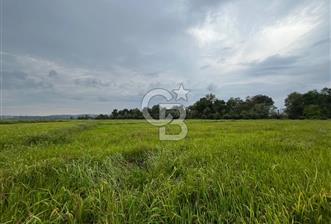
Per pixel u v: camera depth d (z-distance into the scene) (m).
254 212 3.64
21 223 3.29
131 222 3.51
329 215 3.28
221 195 3.99
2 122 40.69
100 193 4.10
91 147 9.21
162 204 3.88
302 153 7.13
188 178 4.75
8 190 4.16
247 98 91.94
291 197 3.67
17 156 7.02
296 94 84.69
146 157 7.37
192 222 3.78
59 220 3.45
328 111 77.38
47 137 12.77
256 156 6.75
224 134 14.16
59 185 4.56
